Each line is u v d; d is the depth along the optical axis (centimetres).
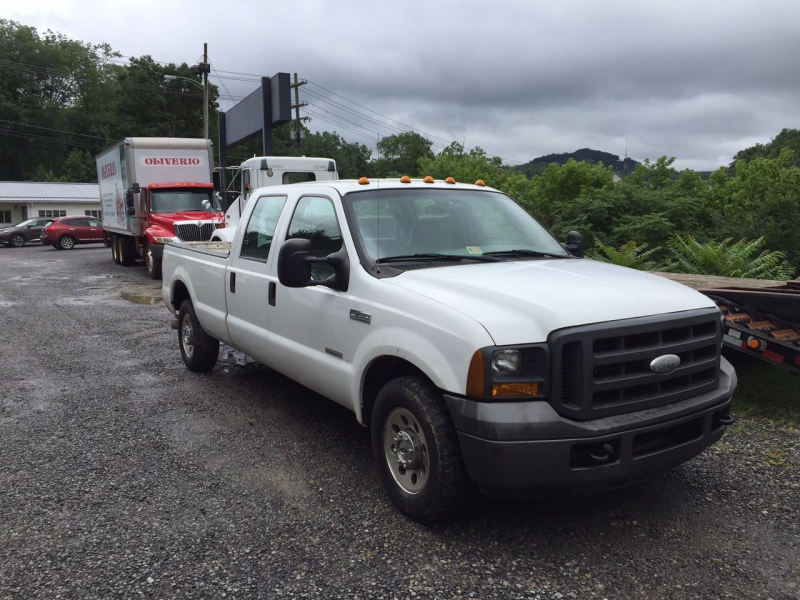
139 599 294
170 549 336
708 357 358
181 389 629
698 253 1063
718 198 2266
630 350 321
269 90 2270
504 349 305
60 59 8431
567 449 304
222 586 303
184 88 7306
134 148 1792
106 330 945
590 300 329
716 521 361
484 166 5516
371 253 403
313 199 466
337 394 419
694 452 346
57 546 339
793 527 354
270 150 2306
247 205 565
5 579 309
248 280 524
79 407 574
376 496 395
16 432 511
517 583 304
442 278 364
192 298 645
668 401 335
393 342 353
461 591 298
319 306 427
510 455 302
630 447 316
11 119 7588
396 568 317
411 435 353
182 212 1752
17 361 752
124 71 7406
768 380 580
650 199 1547
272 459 454
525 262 416
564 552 330
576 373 308
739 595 294
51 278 1709
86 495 399
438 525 357
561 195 2172
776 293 548
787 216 1631
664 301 346
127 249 2012
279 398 598
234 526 359
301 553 331
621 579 306
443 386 321
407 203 445
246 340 538
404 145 8375
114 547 338
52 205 4675
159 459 456
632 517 367
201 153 1888
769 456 445
